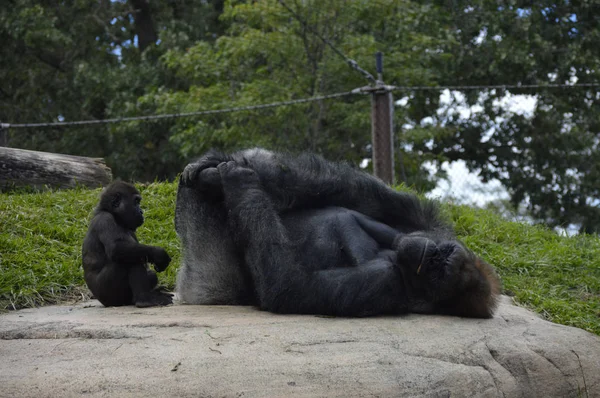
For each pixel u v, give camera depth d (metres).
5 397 3.48
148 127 22.28
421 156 20.27
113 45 25.95
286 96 17.70
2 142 11.88
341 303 4.92
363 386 3.72
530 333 4.93
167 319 4.82
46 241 7.61
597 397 4.61
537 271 7.47
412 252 4.95
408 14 19.62
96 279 5.67
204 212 5.42
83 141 23.91
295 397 3.57
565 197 21.92
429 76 19.14
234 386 3.62
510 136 22.66
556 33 21.16
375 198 5.73
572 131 22.20
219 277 5.52
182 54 22.17
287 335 4.35
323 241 5.30
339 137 18.66
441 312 5.22
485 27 21.75
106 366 3.83
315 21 18.12
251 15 18.70
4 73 25.12
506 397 4.15
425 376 3.87
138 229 8.05
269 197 5.34
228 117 18.39
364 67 18.23
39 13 22.94
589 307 6.47
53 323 4.82
